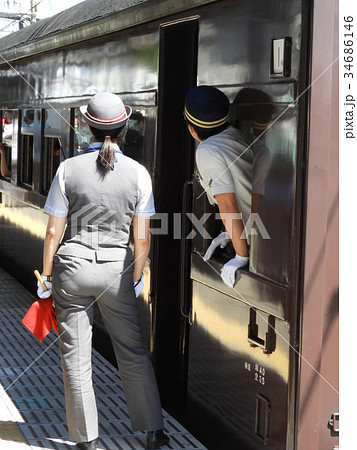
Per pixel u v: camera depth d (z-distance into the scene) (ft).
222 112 15.03
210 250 15.79
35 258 30.53
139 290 15.88
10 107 34.58
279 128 13.24
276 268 13.34
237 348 14.85
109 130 15.10
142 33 19.31
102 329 22.79
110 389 19.70
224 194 14.70
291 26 12.85
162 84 18.31
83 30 22.97
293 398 13.07
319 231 12.83
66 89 25.82
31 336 25.04
